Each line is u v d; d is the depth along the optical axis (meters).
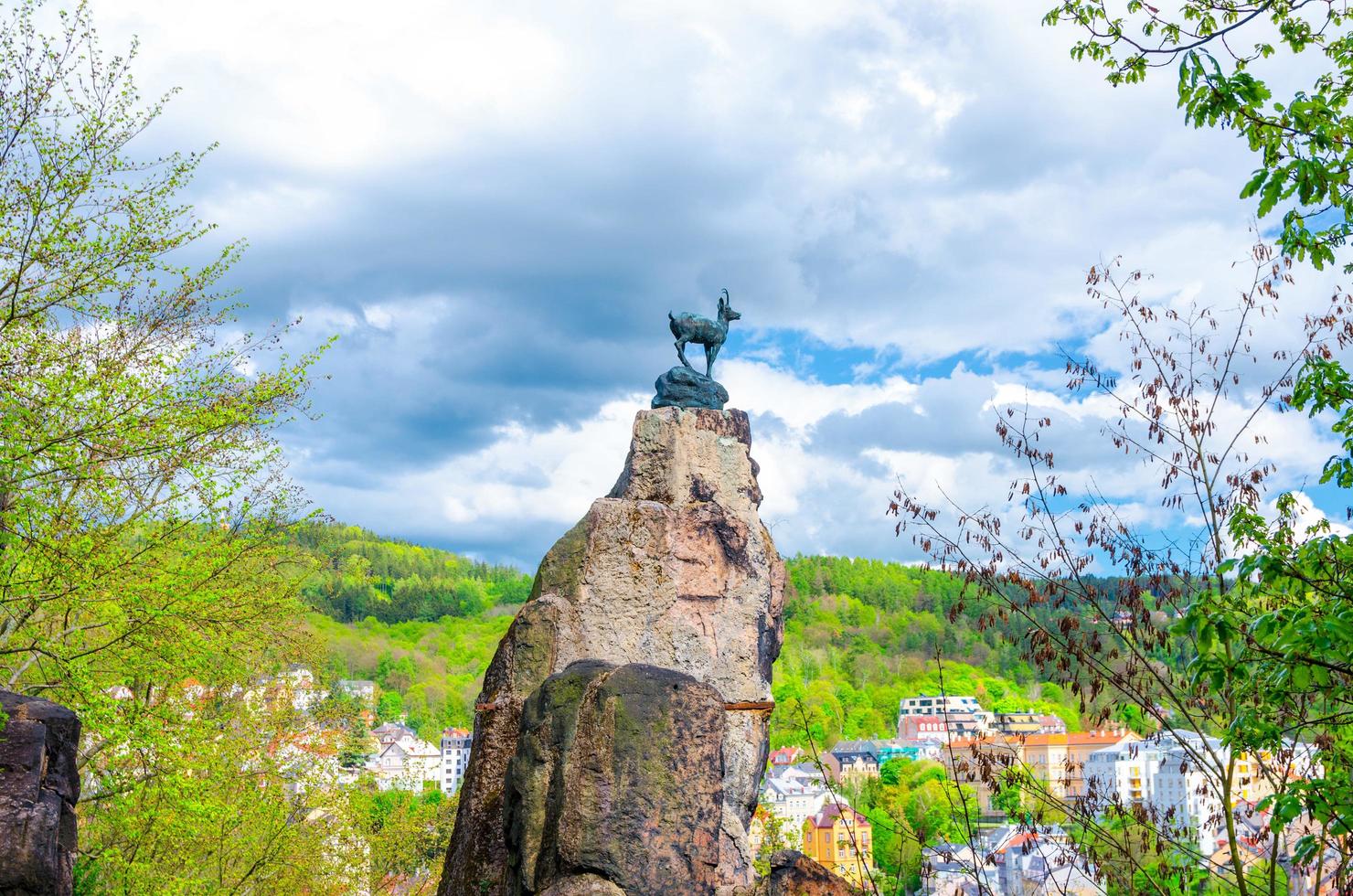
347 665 147.88
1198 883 12.95
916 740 114.06
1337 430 10.64
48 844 12.77
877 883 13.41
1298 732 10.75
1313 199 9.68
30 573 16.89
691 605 14.19
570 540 14.10
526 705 11.09
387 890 32.50
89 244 17.31
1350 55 10.64
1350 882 9.89
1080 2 11.41
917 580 190.50
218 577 20.86
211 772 23.31
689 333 16.11
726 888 9.88
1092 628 12.04
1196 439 12.38
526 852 10.22
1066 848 12.22
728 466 15.43
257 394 19.19
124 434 16.75
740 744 14.04
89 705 17.81
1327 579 9.30
